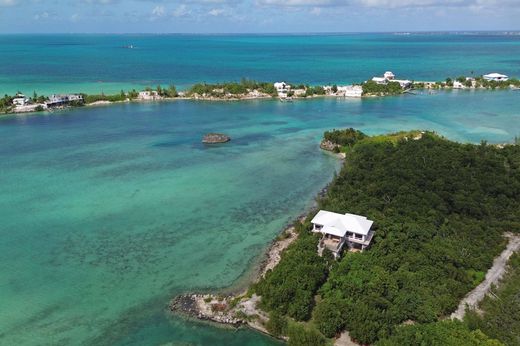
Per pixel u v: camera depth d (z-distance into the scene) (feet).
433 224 205.77
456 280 170.09
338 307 149.79
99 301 167.84
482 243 196.03
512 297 161.38
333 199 242.17
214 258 199.72
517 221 216.95
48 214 241.35
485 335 136.26
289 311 152.97
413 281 165.99
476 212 219.00
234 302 163.32
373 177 257.75
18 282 179.42
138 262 195.62
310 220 224.94
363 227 192.24
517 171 264.52
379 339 140.26
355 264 173.68
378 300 152.97
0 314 159.84
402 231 199.31
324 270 172.24
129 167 321.93
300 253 181.78
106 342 146.82
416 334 135.23
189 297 169.37
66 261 195.42
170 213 245.65
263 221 237.66
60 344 145.89
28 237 215.92
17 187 279.28
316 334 141.18
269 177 306.35
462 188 240.32
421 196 230.07
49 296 170.81
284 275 168.96
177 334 150.20
